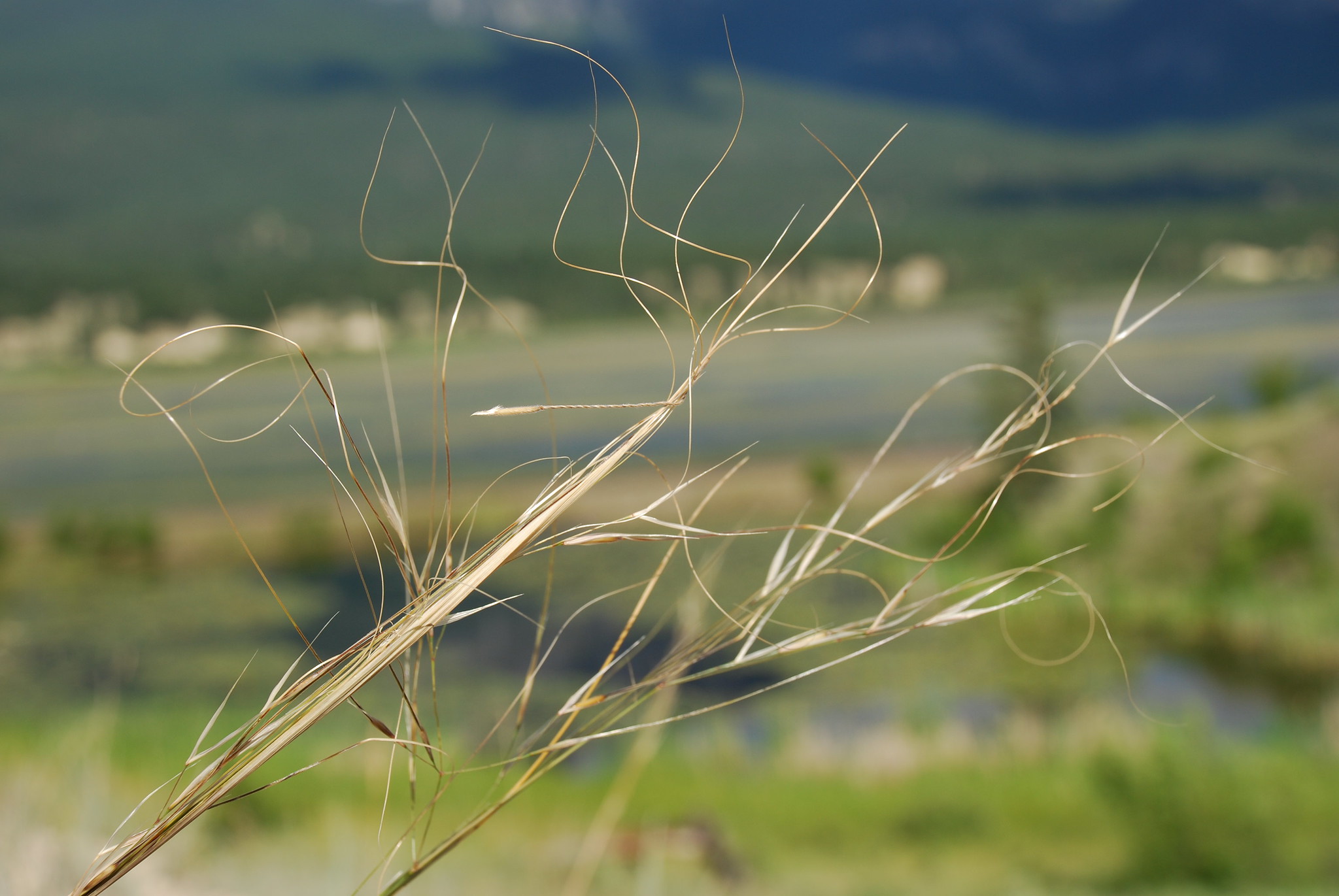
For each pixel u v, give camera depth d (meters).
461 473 38.50
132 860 0.70
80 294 141.38
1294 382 33.62
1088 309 116.00
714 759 13.43
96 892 0.69
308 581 29.27
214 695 19.89
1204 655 20.52
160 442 59.03
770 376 73.38
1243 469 27.28
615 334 124.56
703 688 17.66
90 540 34.75
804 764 13.54
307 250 199.12
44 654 23.06
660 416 0.80
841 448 43.00
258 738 0.73
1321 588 23.12
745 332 0.79
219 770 0.72
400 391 73.88
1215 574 24.02
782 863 10.11
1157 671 19.58
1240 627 21.19
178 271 159.25
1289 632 20.69
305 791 7.72
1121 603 22.67
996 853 10.59
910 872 10.01
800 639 0.82
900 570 22.59
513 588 22.89
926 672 18.67
